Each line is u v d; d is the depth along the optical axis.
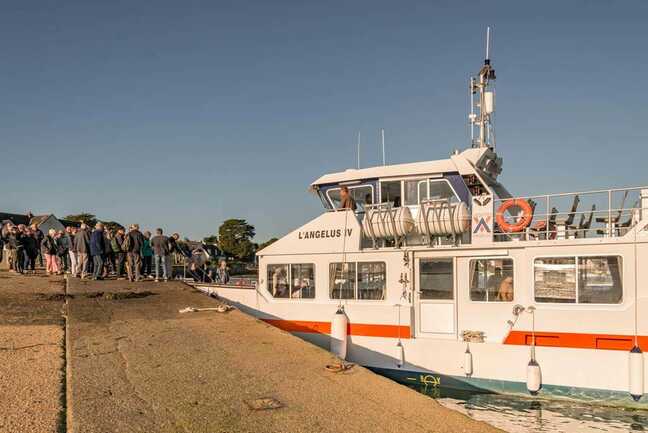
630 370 9.86
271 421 5.59
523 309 10.97
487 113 14.44
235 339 9.80
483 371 11.19
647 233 10.02
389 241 13.26
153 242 18.30
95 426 5.16
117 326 10.56
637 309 9.98
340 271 13.32
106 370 7.30
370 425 5.64
